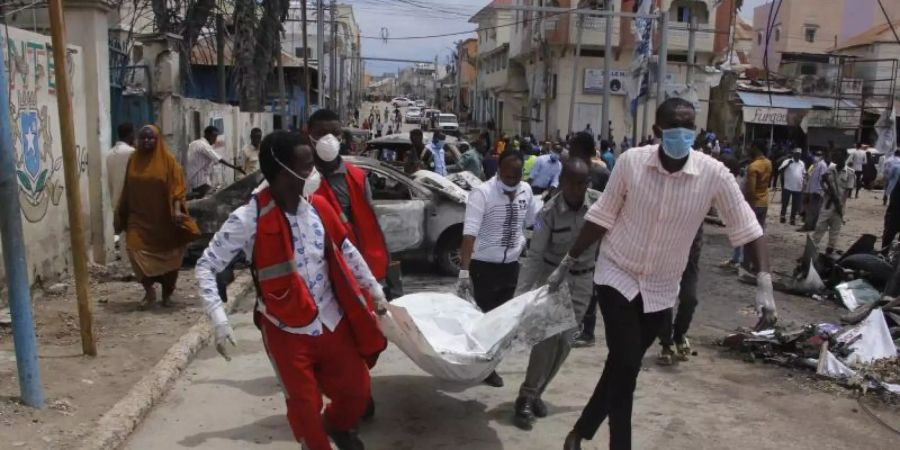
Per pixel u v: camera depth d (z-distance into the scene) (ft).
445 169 48.80
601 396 12.96
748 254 11.78
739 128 117.91
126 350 19.11
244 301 26.12
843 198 39.19
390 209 30.53
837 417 16.58
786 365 20.36
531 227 17.65
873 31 127.54
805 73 123.03
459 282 16.62
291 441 14.43
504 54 170.91
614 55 124.98
